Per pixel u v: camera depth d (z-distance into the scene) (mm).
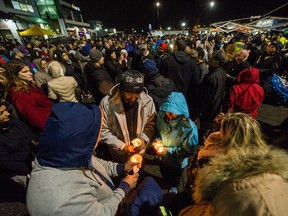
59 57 6145
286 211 563
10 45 9734
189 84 3650
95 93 3176
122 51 6090
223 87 2893
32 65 5895
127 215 1333
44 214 725
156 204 1487
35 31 13117
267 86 4688
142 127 1986
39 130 2166
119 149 1902
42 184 751
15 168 1668
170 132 2008
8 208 2312
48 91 3012
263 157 752
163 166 2320
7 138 1604
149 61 2611
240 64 3707
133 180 1298
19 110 2068
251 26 9164
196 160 1813
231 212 616
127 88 1560
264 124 4203
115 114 1805
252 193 604
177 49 4094
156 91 2586
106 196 1038
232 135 1236
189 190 1985
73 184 796
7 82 2074
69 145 766
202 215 910
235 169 732
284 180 643
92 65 3080
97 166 1206
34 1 24906
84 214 789
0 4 17984
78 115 812
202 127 3369
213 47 10266
